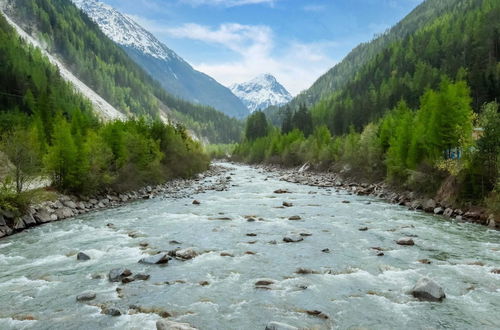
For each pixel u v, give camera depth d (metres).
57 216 33.22
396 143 53.53
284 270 18.64
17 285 16.62
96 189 43.62
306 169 105.31
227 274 18.02
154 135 72.31
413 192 43.84
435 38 179.50
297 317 13.29
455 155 43.66
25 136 33.41
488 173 33.31
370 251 22.06
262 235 26.23
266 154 144.12
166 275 17.84
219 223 30.55
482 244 23.81
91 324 12.77
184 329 11.78
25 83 115.75
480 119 39.09
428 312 13.63
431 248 22.84
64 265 19.52
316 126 165.88
